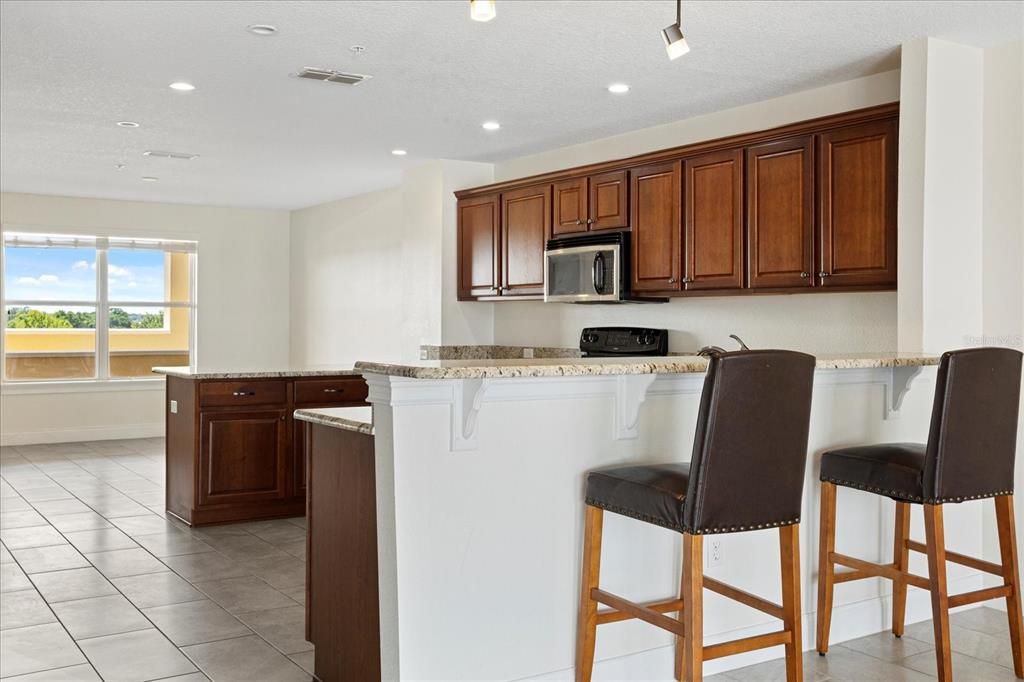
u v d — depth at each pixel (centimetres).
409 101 482
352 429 268
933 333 370
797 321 462
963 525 387
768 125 474
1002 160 382
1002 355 298
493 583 266
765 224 436
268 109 503
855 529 348
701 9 338
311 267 951
